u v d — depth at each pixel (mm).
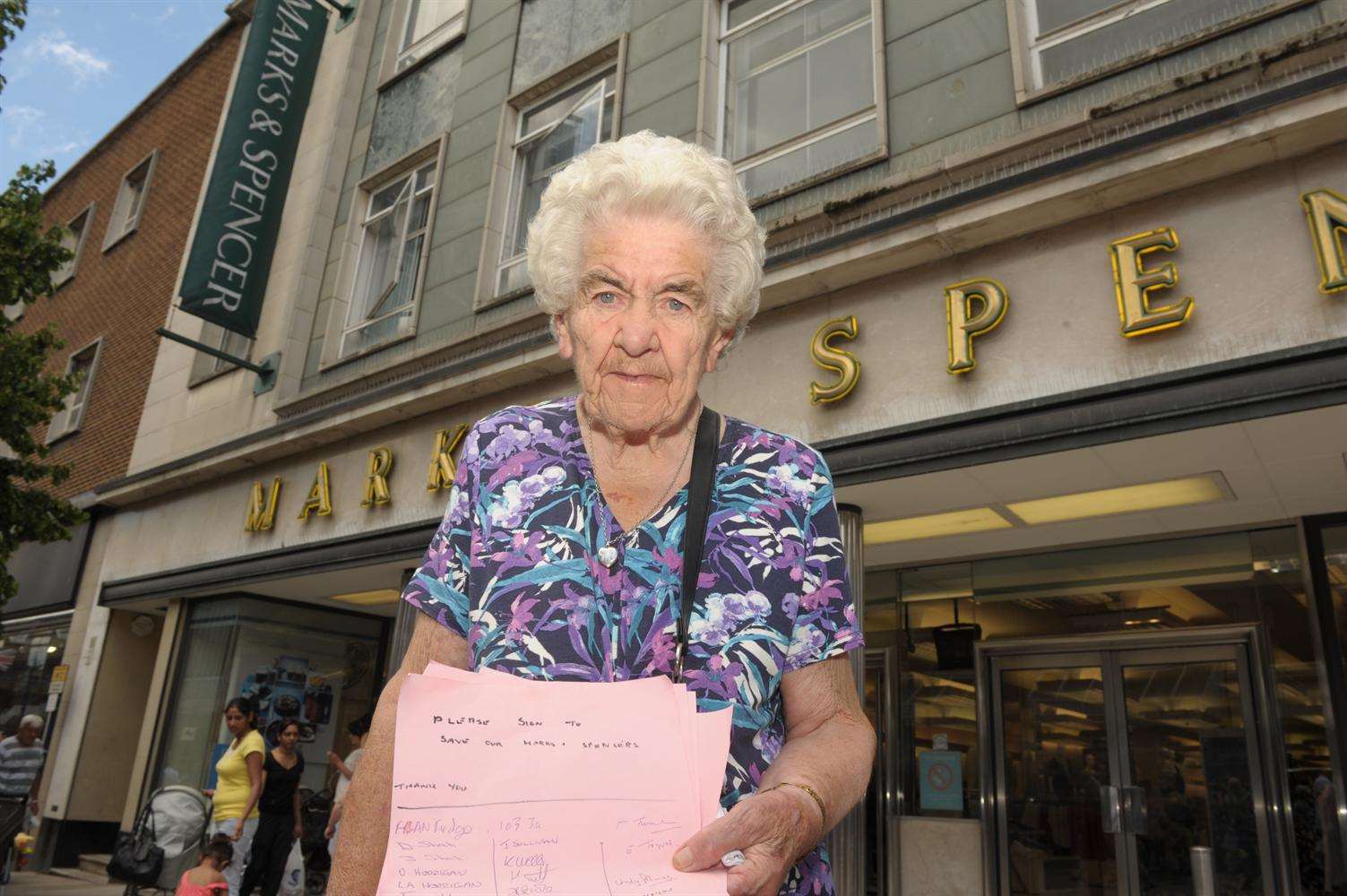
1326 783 5383
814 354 5703
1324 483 5230
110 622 12055
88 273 16484
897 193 5496
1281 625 5816
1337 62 4141
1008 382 4961
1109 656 6539
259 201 11172
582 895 778
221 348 12000
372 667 11375
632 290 1122
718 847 806
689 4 7906
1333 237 4062
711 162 1204
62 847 11055
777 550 1052
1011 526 6418
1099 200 4758
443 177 9891
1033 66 5668
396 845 773
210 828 7270
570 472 1089
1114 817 6199
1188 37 4844
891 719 7473
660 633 985
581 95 8891
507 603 1007
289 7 11836
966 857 6781
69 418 15039
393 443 8859
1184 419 4359
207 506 11047
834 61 6824
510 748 819
